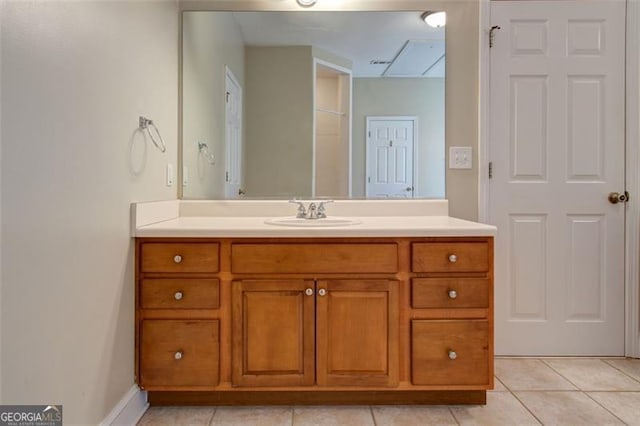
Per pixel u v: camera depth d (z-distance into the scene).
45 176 1.07
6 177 0.94
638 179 2.27
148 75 1.79
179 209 2.21
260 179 2.29
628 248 2.28
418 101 2.28
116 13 1.47
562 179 2.28
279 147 2.32
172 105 2.13
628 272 2.28
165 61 2.01
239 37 2.27
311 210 2.09
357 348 1.68
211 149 2.27
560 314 2.29
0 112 0.92
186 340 1.66
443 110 2.27
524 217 2.28
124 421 1.53
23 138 0.99
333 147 2.31
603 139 2.28
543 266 2.28
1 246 0.93
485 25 2.25
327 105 2.31
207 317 1.67
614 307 2.29
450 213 2.26
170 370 1.66
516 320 2.29
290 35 2.29
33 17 1.02
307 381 1.68
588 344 2.29
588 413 1.72
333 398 1.78
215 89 2.28
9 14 0.94
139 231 1.64
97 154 1.34
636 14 2.26
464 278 1.68
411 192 2.28
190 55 2.25
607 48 2.27
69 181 1.18
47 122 1.08
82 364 1.26
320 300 1.67
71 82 1.19
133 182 1.64
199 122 2.26
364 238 1.67
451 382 1.68
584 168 2.28
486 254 1.68
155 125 1.88
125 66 1.55
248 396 1.77
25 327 1.00
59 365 1.14
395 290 1.68
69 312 1.19
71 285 1.20
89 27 1.28
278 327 1.67
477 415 1.70
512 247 2.29
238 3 2.26
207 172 2.26
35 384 1.04
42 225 1.06
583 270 2.28
